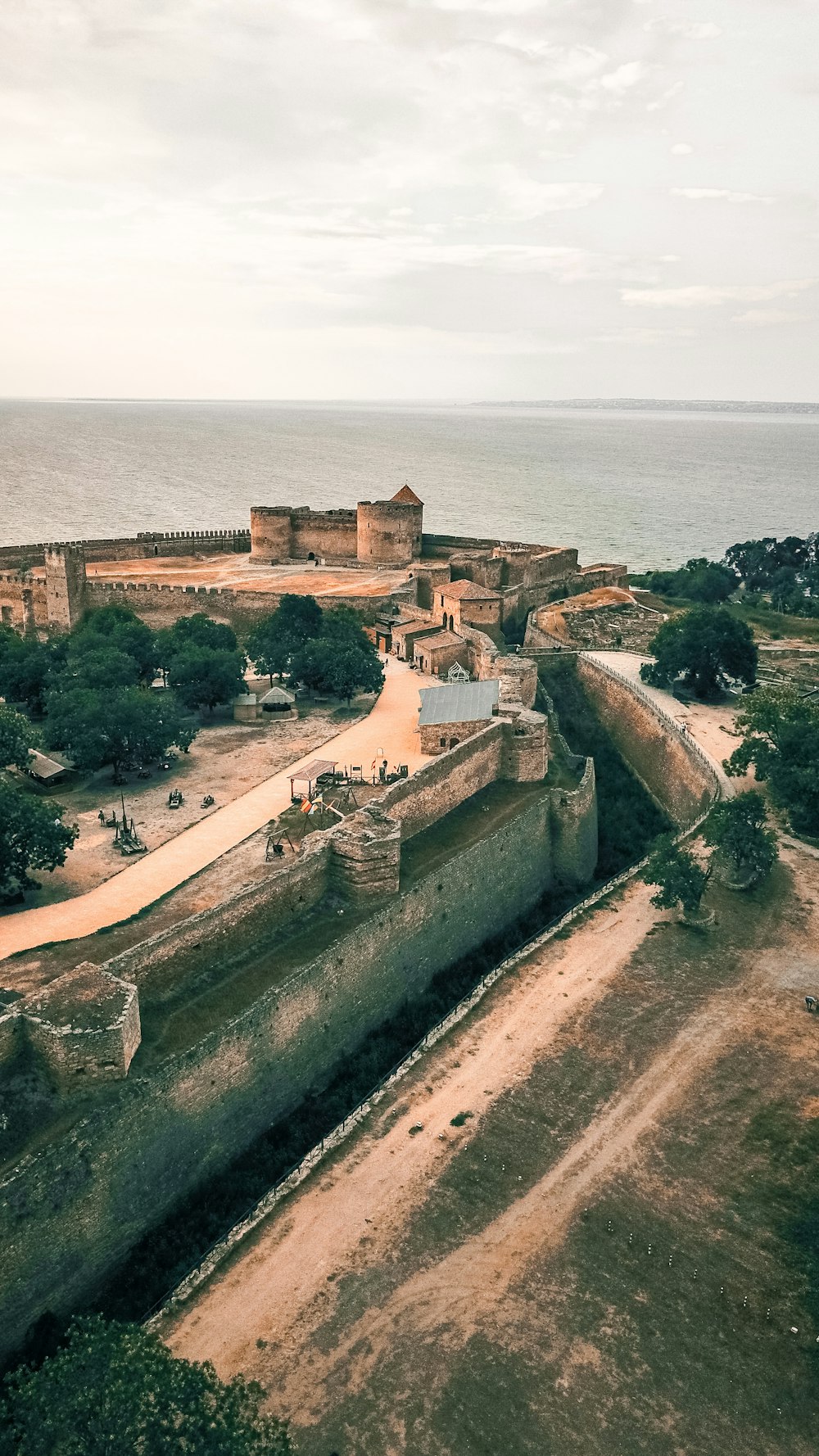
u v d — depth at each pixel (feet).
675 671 329.31
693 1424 101.65
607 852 246.27
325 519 519.19
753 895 206.39
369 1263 119.34
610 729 320.09
